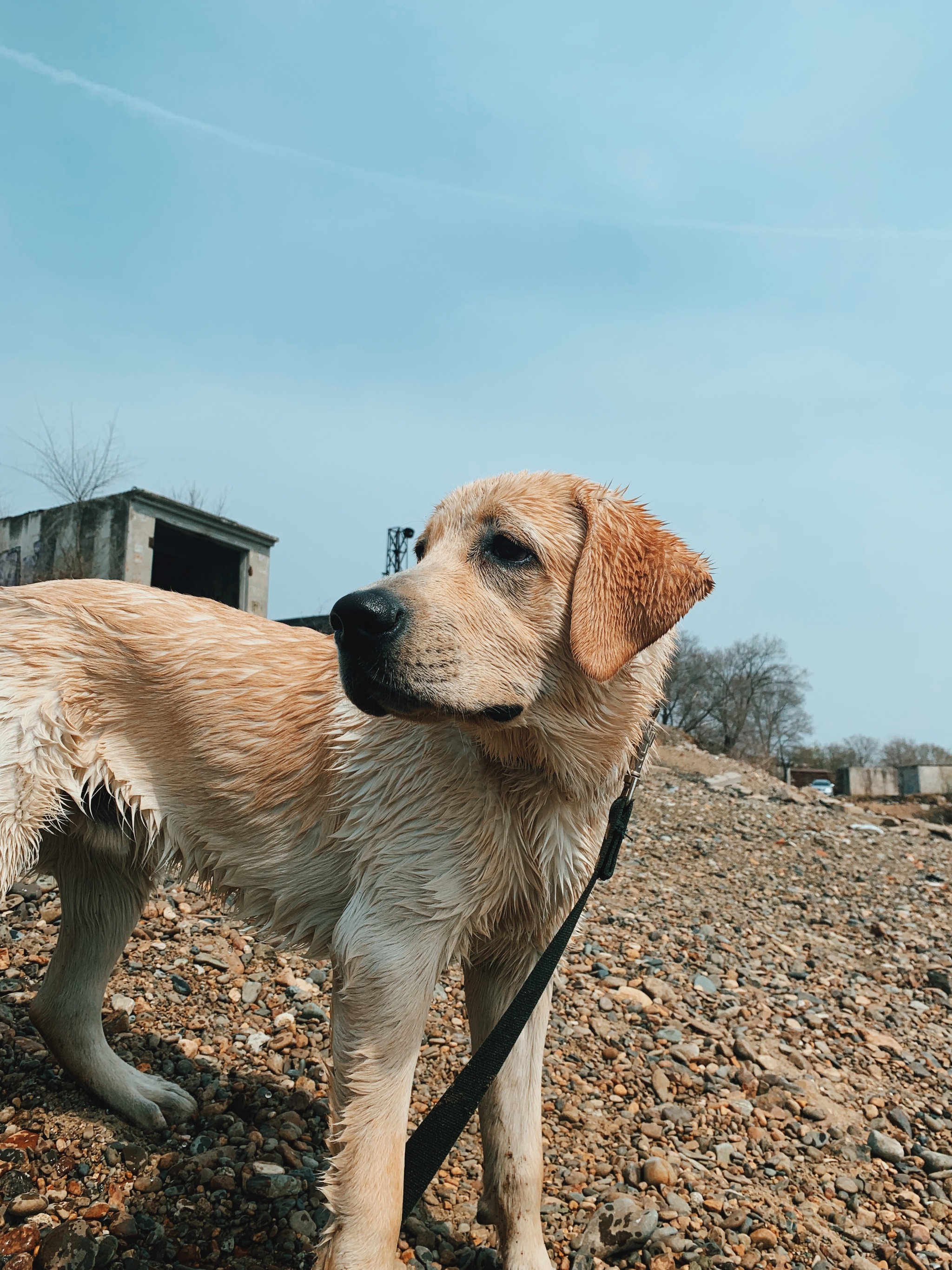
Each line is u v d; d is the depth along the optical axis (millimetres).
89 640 745
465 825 640
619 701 674
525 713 648
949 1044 1296
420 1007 622
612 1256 718
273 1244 656
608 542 670
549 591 664
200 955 1046
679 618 681
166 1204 680
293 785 712
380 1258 572
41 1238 626
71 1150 710
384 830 650
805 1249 765
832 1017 1323
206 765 735
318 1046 932
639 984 1300
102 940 781
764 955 1580
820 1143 952
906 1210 856
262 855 726
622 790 701
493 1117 675
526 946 717
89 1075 761
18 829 697
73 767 724
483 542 678
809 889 2182
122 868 797
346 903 701
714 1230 774
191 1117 784
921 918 2051
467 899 640
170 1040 892
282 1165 737
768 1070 1091
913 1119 1043
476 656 629
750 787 3977
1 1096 763
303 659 769
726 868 2256
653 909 1731
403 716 618
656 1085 1007
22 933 1000
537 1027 688
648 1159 862
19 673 715
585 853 688
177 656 749
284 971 1061
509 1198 663
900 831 3457
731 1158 896
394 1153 593
